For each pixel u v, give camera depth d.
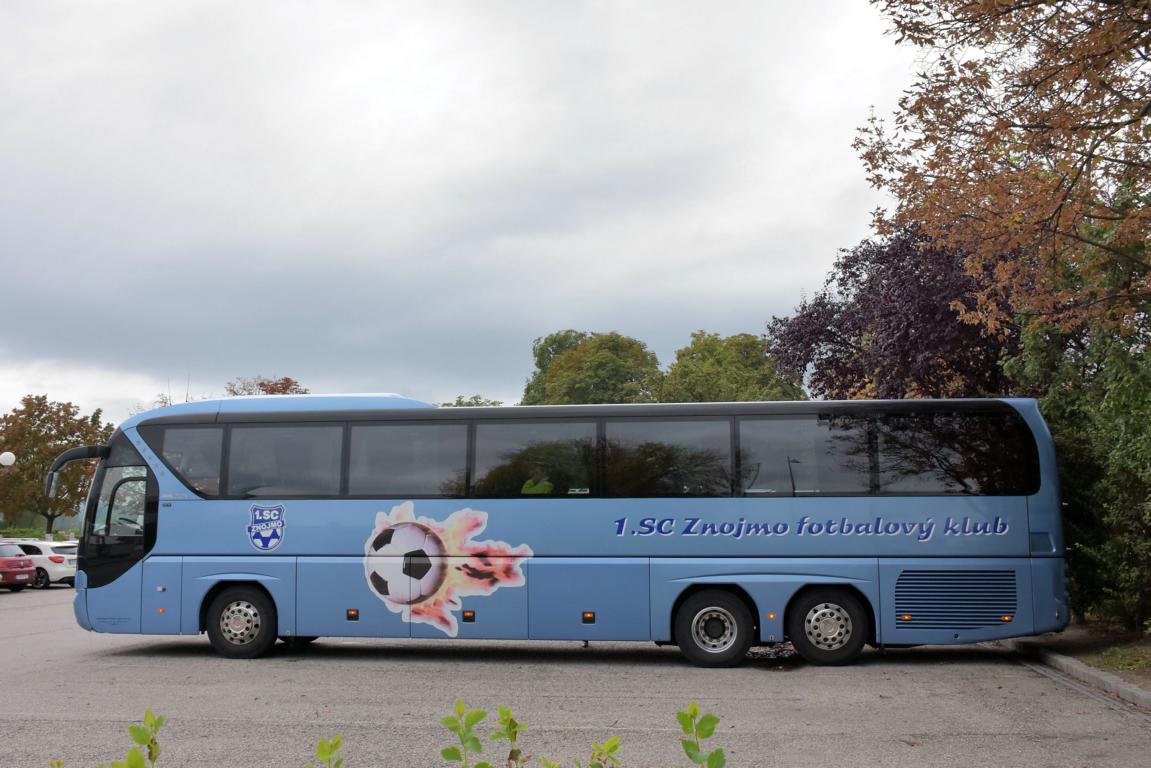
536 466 13.39
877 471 12.88
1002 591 12.58
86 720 9.13
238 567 13.67
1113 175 10.73
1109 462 12.96
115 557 13.95
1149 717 9.12
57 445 47.72
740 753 7.73
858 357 22.66
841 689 10.90
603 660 13.62
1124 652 12.34
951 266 18.81
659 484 13.14
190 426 14.17
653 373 71.19
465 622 13.20
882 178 11.47
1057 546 12.65
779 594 12.76
